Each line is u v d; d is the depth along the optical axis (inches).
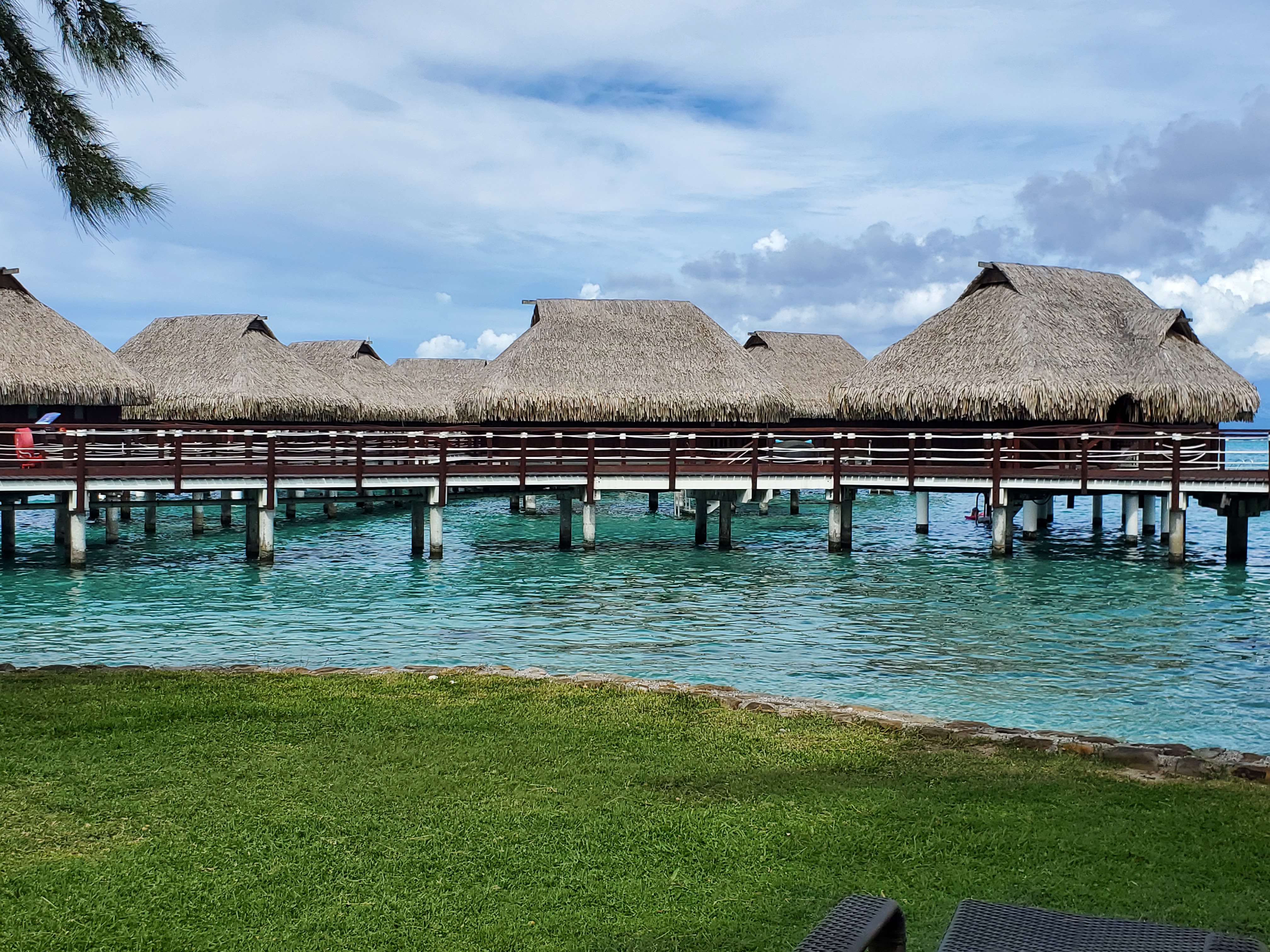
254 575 823.7
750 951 175.2
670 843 219.9
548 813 237.8
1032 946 135.3
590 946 177.0
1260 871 206.8
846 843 220.5
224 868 206.1
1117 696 462.3
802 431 940.0
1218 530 1235.2
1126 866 209.3
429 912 188.9
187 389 1279.5
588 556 930.1
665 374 1167.6
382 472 882.8
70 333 1143.0
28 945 174.9
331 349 1793.8
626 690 366.6
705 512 1003.9
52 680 372.8
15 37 348.2
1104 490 866.8
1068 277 1152.2
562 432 933.2
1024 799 249.3
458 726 313.0
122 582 789.9
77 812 235.3
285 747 287.4
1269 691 471.5
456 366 2393.0
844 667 519.2
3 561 888.9
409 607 689.6
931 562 890.1
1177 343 1090.7
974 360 1050.1
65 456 944.3
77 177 350.9
